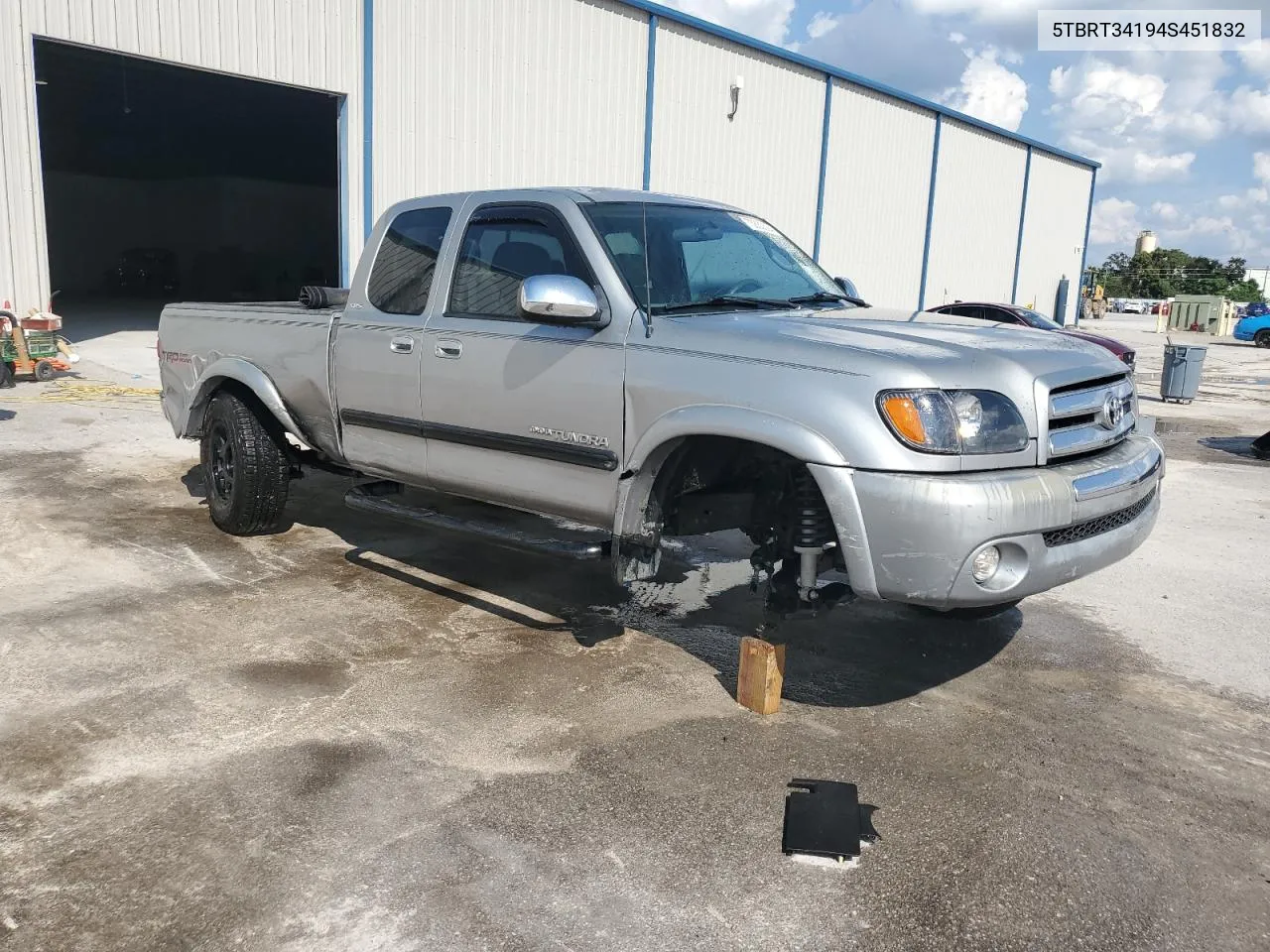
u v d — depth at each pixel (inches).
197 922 101.7
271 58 591.8
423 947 99.0
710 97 874.1
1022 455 135.0
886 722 152.3
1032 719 154.8
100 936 99.3
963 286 1315.2
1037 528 132.3
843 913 106.1
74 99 973.2
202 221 1441.9
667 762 137.5
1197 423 540.4
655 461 152.9
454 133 687.1
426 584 209.5
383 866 111.8
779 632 189.0
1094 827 124.3
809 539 145.8
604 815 123.5
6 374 452.8
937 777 135.5
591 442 161.0
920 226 1197.1
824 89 996.6
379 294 203.2
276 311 225.1
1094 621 201.2
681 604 203.0
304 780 129.3
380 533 246.7
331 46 617.3
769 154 950.4
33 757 133.2
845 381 134.0
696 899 107.7
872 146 1084.5
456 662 169.2
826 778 134.0
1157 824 125.5
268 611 190.7
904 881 112.0
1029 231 1434.5
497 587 209.0
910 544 129.7
